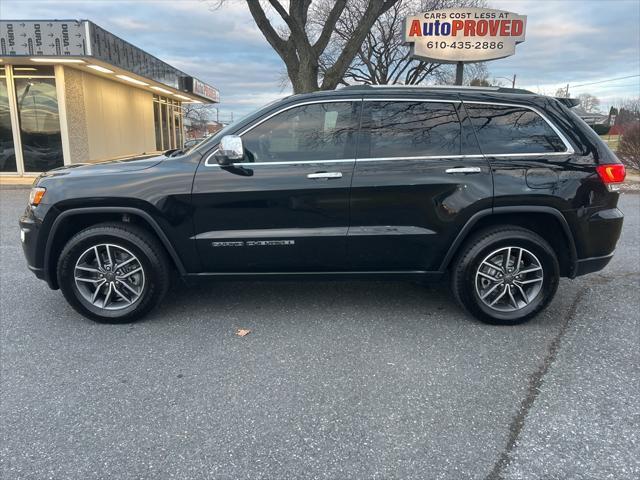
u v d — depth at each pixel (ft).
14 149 44.06
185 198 12.27
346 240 12.51
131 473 7.63
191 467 7.76
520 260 12.75
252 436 8.51
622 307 14.30
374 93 12.72
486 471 7.68
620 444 8.28
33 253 12.82
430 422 8.89
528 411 9.21
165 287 13.07
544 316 13.67
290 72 38.37
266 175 12.29
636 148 57.62
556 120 12.75
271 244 12.53
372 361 11.10
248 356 11.34
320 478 7.54
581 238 12.64
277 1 35.14
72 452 8.09
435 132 12.60
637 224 26.81
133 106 59.47
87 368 10.78
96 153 49.11
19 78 42.75
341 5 36.06
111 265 12.80
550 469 7.72
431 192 12.32
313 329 12.80
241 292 15.57
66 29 37.86
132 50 47.16
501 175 12.33
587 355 11.37
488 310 12.89
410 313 13.87
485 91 12.98
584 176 12.48
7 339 12.19
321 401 9.54
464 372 10.62
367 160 12.40
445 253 12.70
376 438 8.46
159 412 9.18
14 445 8.25
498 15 34.27
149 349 11.68
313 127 12.60
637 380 10.28
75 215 12.70
